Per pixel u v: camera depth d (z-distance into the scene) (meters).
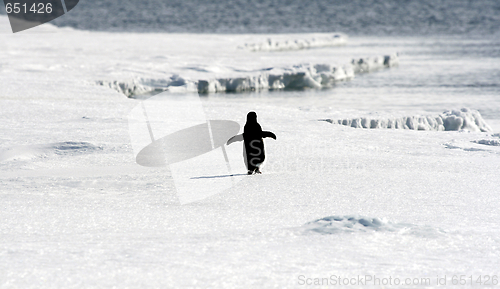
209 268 13.34
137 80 82.44
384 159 32.53
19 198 22.14
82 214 19.62
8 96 58.41
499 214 20.47
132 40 161.50
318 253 14.73
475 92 83.88
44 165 29.45
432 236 16.75
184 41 161.88
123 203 21.56
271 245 15.48
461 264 14.27
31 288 11.86
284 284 12.36
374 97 80.94
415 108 69.31
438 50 161.00
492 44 181.62
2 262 13.60
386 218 18.33
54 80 72.88
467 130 48.72
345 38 198.62
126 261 13.83
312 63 106.62
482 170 29.94
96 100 58.50
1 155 31.66
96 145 34.19
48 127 41.16
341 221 17.88
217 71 94.94
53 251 14.69
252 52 139.50
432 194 23.66
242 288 12.07
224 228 17.62
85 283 12.19
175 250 14.88
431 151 36.34
